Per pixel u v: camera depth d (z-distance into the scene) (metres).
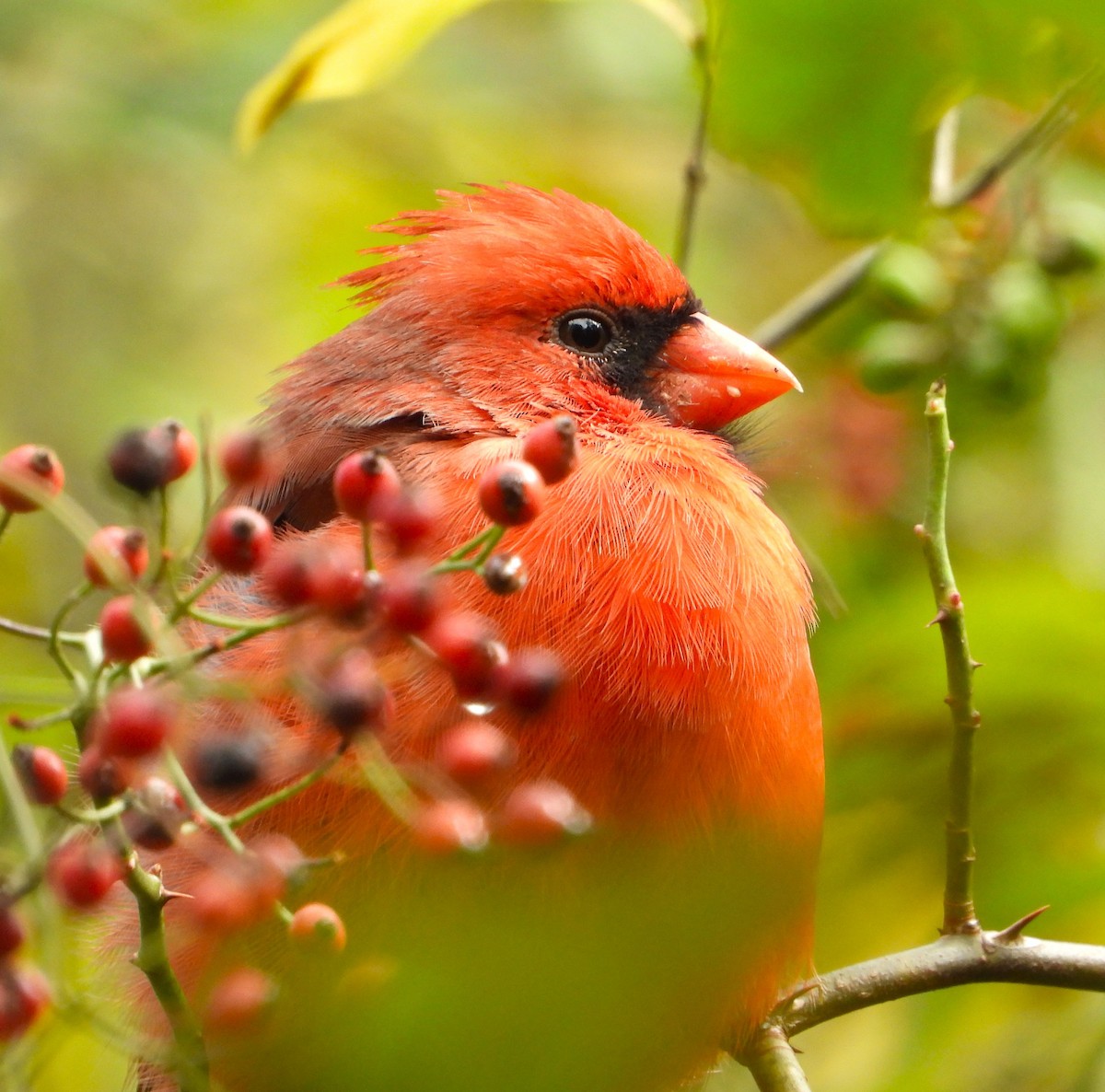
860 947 9.39
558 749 6.50
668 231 13.10
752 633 6.93
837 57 6.32
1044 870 8.82
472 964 6.12
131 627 4.63
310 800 6.38
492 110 13.48
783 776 6.91
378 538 6.70
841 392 10.39
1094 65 6.03
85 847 4.70
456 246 7.91
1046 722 8.99
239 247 13.46
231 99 12.76
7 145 13.00
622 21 13.66
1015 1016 9.41
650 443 7.48
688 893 6.62
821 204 6.93
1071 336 11.05
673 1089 7.47
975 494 10.62
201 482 9.70
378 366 7.77
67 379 13.17
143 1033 6.70
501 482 4.96
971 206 9.80
